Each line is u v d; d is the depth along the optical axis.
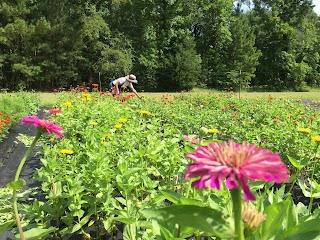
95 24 22.38
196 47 31.08
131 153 3.38
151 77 25.67
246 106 9.85
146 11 26.75
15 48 21.98
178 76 25.56
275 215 1.23
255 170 0.83
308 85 36.16
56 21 22.33
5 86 22.36
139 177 2.90
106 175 2.78
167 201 3.03
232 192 0.93
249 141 5.38
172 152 3.35
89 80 24.42
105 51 22.80
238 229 0.93
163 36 27.31
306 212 1.99
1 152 5.40
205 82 29.94
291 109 8.66
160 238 1.47
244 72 29.39
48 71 22.53
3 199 3.58
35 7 22.16
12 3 21.59
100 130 4.79
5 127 6.48
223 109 9.34
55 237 2.84
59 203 2.91
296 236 1.18
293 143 4.52
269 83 33.22
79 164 3.55
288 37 33.12
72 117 6.08
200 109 9.57
